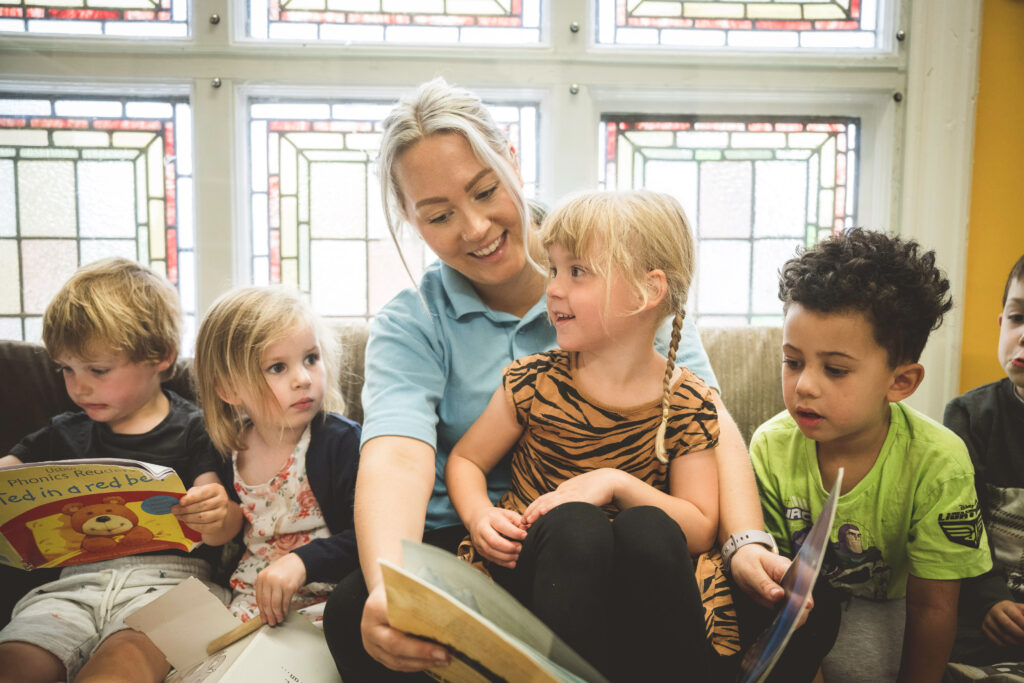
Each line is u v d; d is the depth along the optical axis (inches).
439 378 42.8
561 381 38.6
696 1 71.1
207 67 67.7
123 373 48.9
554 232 36.5
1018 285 45.7
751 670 30.2
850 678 42.0
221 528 45.8
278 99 70.6
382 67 68.9
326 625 32.4
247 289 48.0
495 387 42.8
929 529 39.4
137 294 50.1
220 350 45.8
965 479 39.5
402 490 35.5
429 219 39.8
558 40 69.0
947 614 39.5
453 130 38.3
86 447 50.2
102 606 44.5
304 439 46.9
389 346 42.7
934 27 66.8
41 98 69.1
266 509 46.6
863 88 69.5
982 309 67.9
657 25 71.0
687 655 30.1
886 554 41.5
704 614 32.4
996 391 48.2
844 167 72.7
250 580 46.4
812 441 42.7
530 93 70.3
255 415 46.3
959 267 67.6
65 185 69.7
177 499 40.9
